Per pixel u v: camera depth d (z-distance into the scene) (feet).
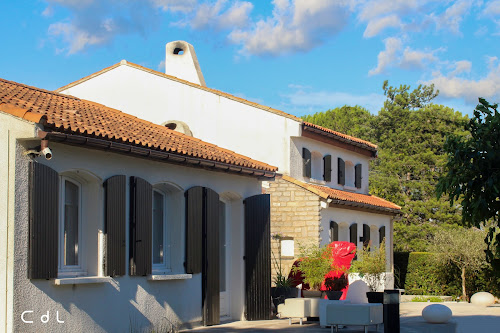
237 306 59.72
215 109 82.33
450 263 101.76
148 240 46.96
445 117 159.63
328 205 77.05
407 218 151.02
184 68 89.40
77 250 42.65
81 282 39.96
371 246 95.76
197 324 53.01
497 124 29.50
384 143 166.71
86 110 53.47
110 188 43.47
